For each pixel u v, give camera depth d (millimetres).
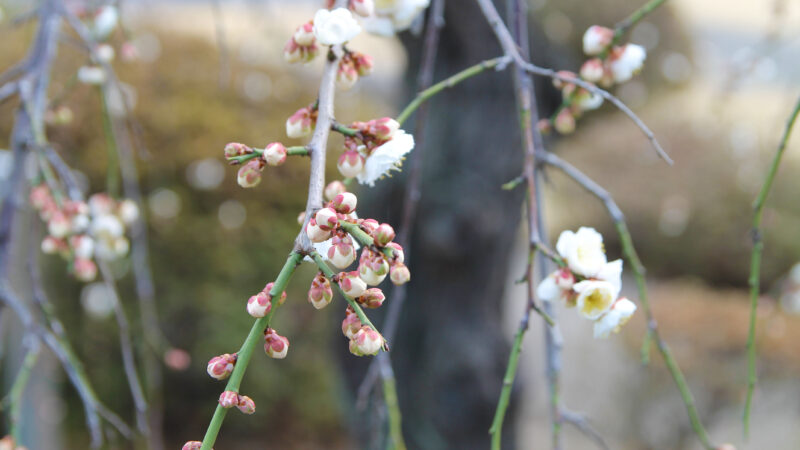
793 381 3762
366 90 4113
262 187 4543
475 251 2814
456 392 2953
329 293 863
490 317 2998
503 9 2549
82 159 3934
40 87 1732
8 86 1715
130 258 4254
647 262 6543
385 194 2836
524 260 4062
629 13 3002
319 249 922
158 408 2395
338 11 1015
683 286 5777
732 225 6168
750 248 5777
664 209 6348
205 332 4469
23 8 3463
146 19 4512
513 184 1173
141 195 4332
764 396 3822
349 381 3072
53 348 1582
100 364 4379
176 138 4387
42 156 1679
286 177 4566
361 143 1042
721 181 6180
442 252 2791
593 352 4289
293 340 4656
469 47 2619
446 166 2738
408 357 3004
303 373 4703
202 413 4719
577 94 1491
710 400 3896
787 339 3775
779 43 2156
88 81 1990
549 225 6840
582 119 3186
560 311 4734
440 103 2725
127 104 1983
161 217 4348
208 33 4922
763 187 1369
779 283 3807
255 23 2598
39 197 1783
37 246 2539
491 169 2736
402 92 2877
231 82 4598
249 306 810
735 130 5000
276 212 4590
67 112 2031
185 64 4582
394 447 1428
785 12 2066
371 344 819
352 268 2547
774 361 3754
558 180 6215
